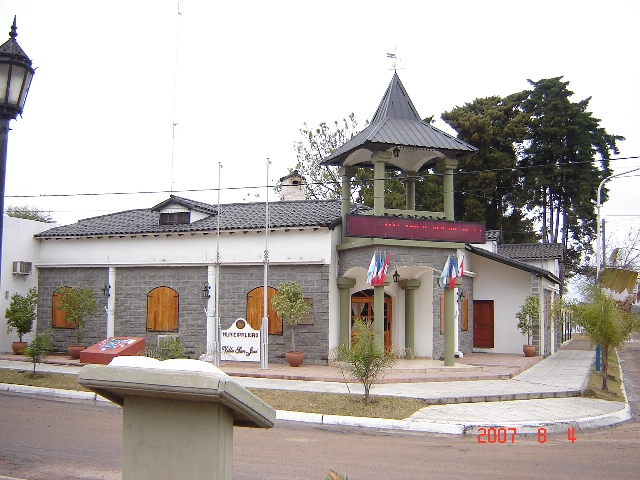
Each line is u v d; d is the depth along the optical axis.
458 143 20.98
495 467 9.47
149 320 23.20
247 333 19.91
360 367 14.27
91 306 22.58
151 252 23.25
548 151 44.50
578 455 10.48
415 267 21.50
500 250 35.03
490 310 28.42
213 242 22.48
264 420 3.93
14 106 7.68
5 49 7.62
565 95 45.66
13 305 22.61
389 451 10.51
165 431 3.73
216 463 3.63
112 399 3.92
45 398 15.82
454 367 19.72
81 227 25.69
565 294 46.25
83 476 8.33
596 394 16.78
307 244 21.20
